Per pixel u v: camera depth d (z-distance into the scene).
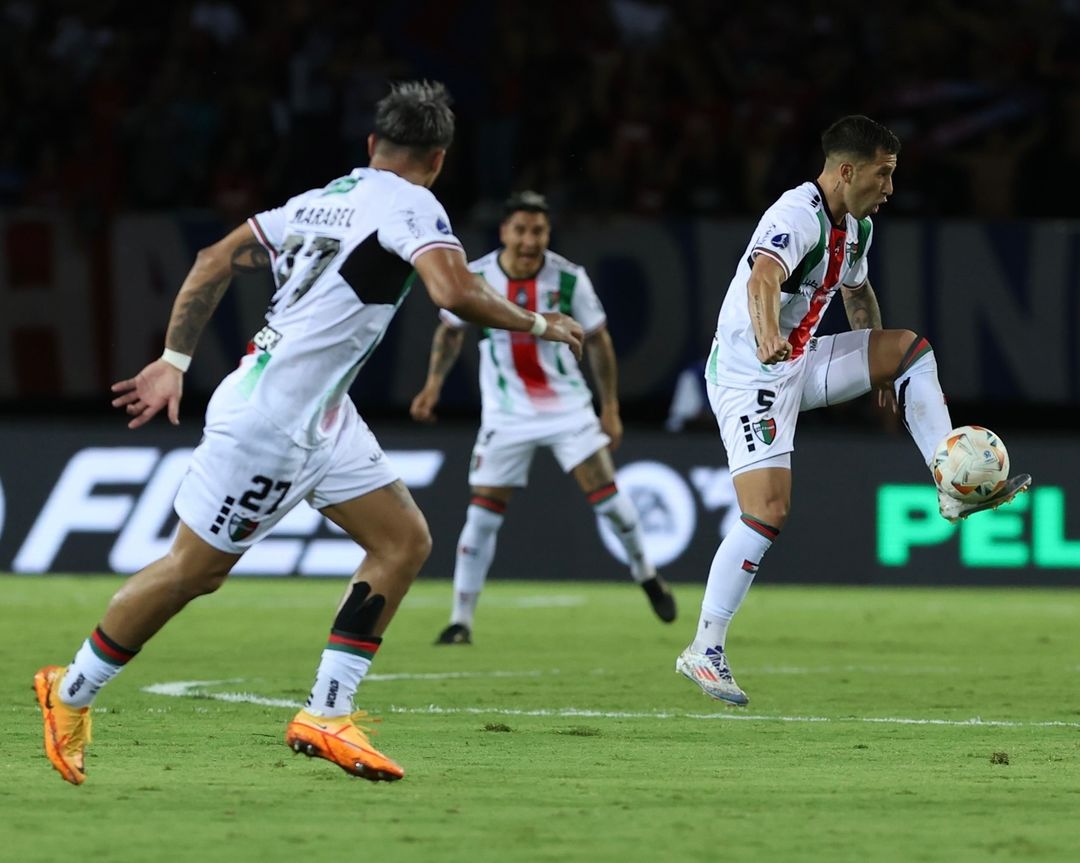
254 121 65.38
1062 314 56.72
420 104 18.55
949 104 68.56
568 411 38.69
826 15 71.00
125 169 64.88
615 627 42.28
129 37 68.94
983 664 34.59
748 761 20.89
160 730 23.33
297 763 20.25
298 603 47.44
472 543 38.09
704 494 54.62
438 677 31.39
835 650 37.41
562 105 66.69
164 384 18.95
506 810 16.97
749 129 66.06
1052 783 19.12
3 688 28.36
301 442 18.08
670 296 56.31
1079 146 66.94
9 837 15.29
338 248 18.02
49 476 54.56
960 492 25.08
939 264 56.62
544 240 38.66
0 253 55.91
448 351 39.44
